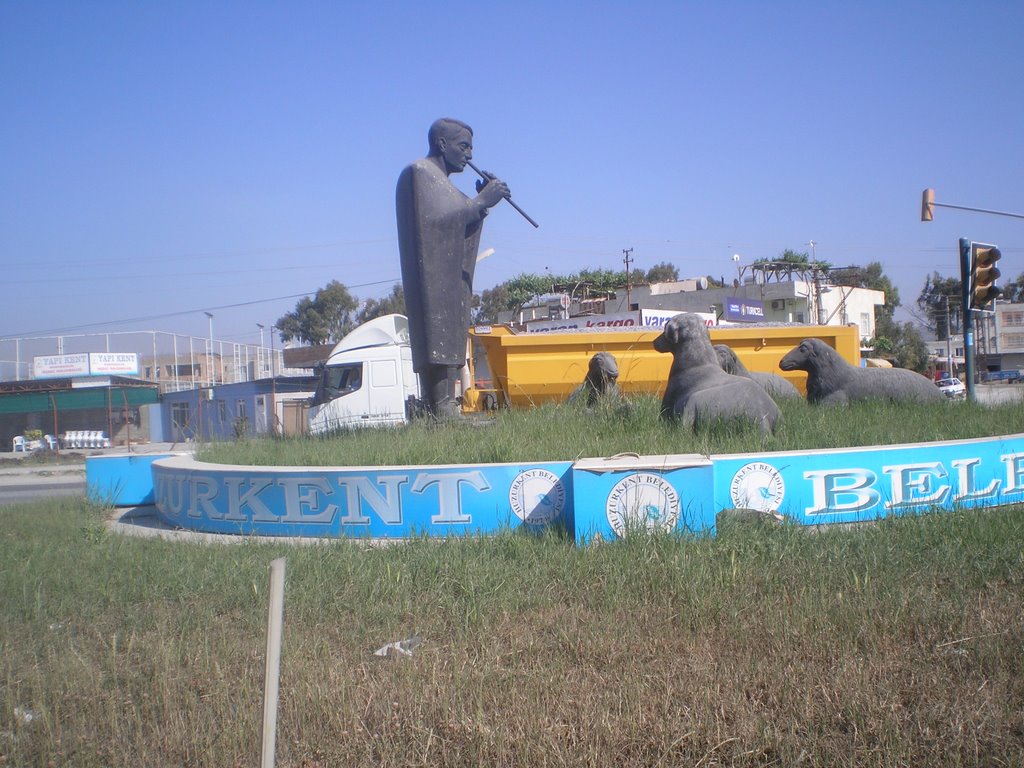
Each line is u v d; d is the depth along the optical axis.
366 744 4.42
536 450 9.59
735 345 19.52
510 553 7.54
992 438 9.15
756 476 8.28
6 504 14.36
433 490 8.68
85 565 8.12
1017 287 80.75
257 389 33.66
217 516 9.86
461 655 5.40
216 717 4.77
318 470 9.06
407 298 13.44
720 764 4.12
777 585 6.26
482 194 13.44
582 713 4.54
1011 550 6.85
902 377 13.22
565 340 18.58
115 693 5.09
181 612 6.53
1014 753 4.04
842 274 71.25
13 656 5.76
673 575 6.45
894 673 4.84
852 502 8.46
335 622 6.19
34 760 4.46
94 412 37.66
